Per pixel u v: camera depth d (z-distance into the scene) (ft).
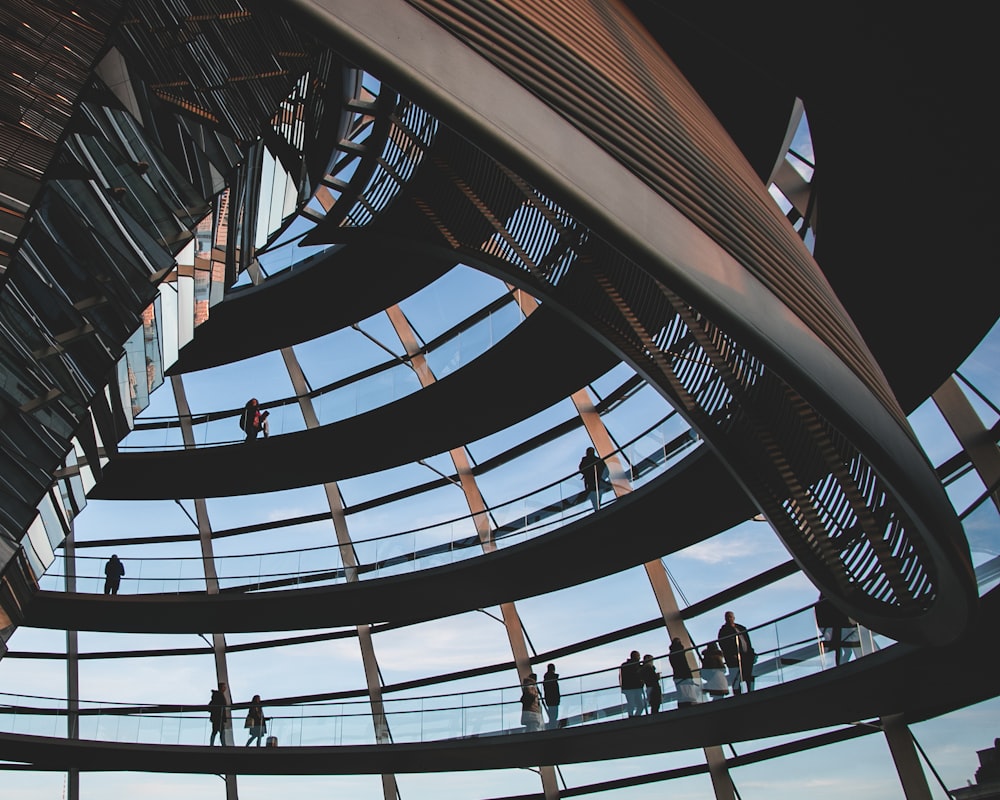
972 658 40.40
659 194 19.10
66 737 67.46
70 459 33.40
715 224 20.30
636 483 61.26
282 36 30.09
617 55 21.44
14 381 22.70
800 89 28.32
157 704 78.28
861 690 44.57
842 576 31.37
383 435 71.20
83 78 20.74
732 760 58.39
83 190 22.34
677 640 56.80
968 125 27.68
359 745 65.62
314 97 43.37
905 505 23.07
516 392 63.41
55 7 20.59
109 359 26.14
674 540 59.41
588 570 64.54
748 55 27.76
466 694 64.64
